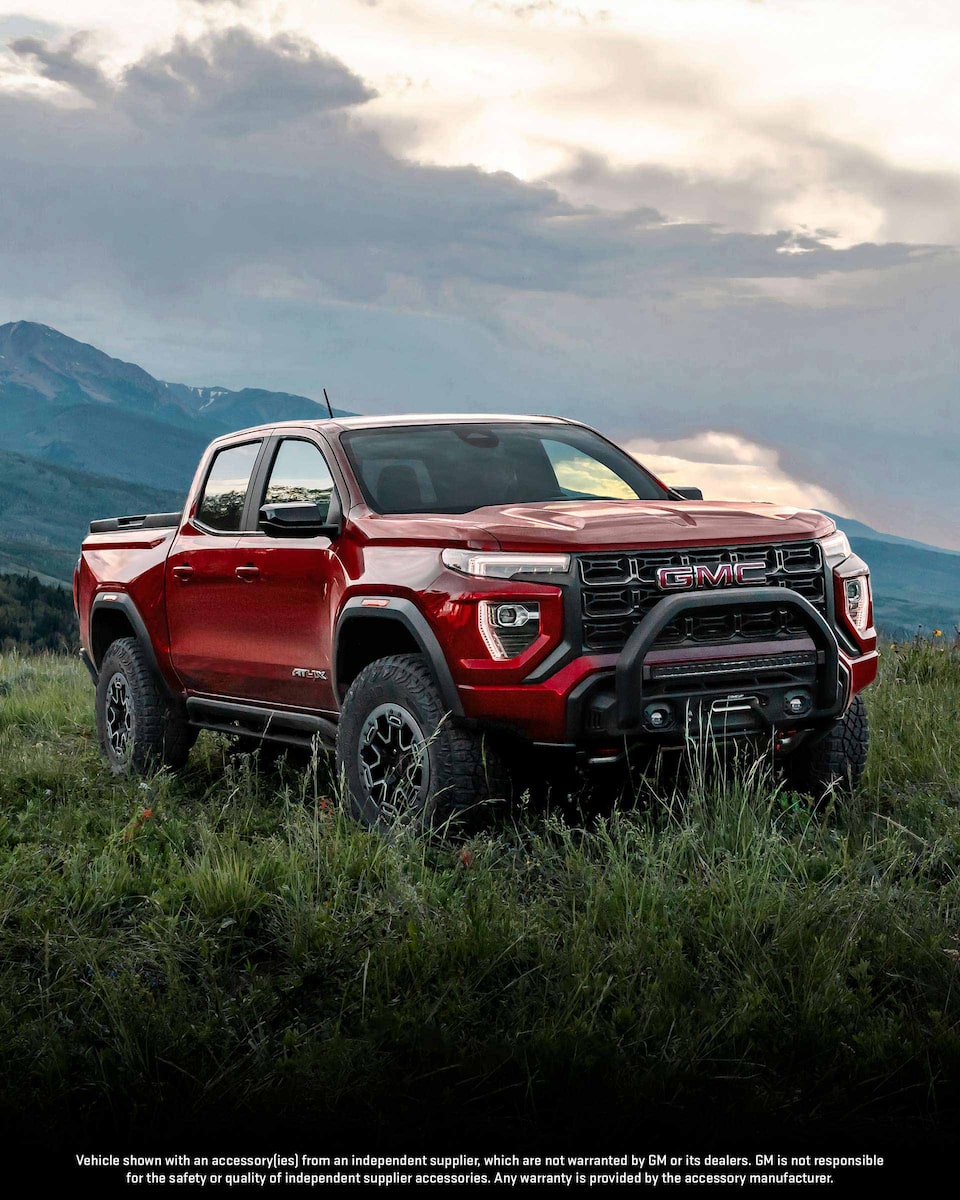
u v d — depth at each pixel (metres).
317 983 3.64
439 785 5.04
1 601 115.19
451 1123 2.82
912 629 10.55
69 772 7.15
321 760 7.04
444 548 5.14
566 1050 3.01
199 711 7.10
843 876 4.44
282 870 4.67
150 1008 3.36
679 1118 2.81
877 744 6.61
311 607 5.93
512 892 4.34
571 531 4.93
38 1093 2.95
